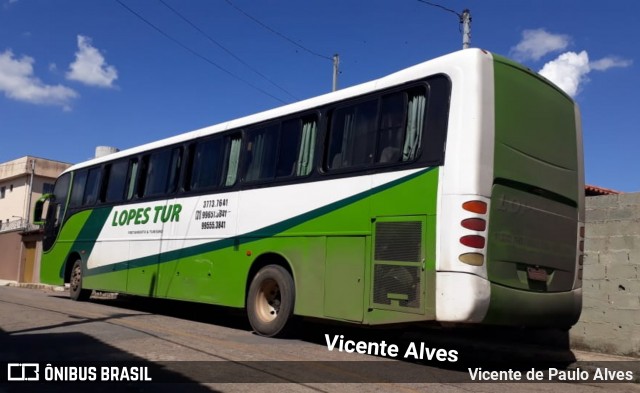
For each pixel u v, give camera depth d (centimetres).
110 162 1397
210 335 892
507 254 661
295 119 898
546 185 728
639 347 789
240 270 938
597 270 846
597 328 835
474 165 645
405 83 737
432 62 714
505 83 697
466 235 632
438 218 659
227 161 1020
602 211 853
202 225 1041
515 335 920
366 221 746
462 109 665
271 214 898
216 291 981
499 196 662
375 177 745
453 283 630
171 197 1141
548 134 746
